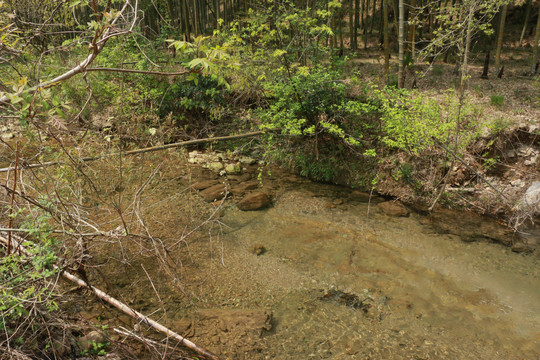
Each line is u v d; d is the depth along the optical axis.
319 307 4.71
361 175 8.08
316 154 8.27
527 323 4.50
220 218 6.73
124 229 3.84
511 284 5.18
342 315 4.58
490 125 6.69
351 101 7.50
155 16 11.71
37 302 3.06
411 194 7.54
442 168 7.40
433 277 5.31
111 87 8.28
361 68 11.85
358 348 4.08
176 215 6.63
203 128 9.84
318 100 7.88
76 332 3.79
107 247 5.51
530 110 7.96
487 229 6.52
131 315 4.06
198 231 6.25
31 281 3.24
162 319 4.32
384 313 4.63
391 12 17.34
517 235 6.34
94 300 4.38
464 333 4.34
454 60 12.38
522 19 15.84
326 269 5.46
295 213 7.05
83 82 7.92
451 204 7.25
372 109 7.75
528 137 7.21
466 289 5.08
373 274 5.37
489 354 4.05
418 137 6.78
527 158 7.16
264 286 5.06
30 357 3.14
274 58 7.83
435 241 6.19
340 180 8.30
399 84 8.98
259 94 8.98
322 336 4.24
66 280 4.56
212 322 4.33
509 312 4.67
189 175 7.84
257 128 9.25
